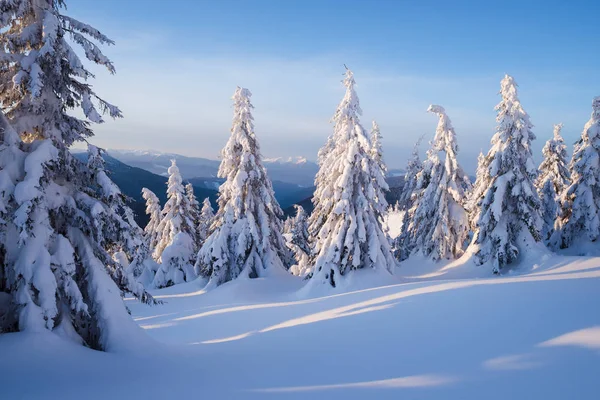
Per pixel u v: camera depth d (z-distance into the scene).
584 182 27.55
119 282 9.80
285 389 5.79
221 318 15.92
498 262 24.00
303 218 37.94
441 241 28.72
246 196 26.25
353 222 21.27
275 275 26.00
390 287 16.09
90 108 8.66
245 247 25.59
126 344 8.38
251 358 8.27
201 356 8.67
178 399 5.38
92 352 7.76
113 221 9.06
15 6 8.02
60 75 8.43
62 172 8.91
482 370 5.96
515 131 23.33
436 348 7.45
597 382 5.04
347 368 6.93
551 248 30.84
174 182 34.88
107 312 8.63
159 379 6.48
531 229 23.92
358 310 12.15
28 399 5.37
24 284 7.65
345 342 8.92
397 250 36.62
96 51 8.70
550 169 35.41
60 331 8.03
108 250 10.24
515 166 23.56
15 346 6.93
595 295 9.18
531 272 22.31
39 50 8.07
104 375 6.61
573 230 28.86
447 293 11.69
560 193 33.97
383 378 6.14
